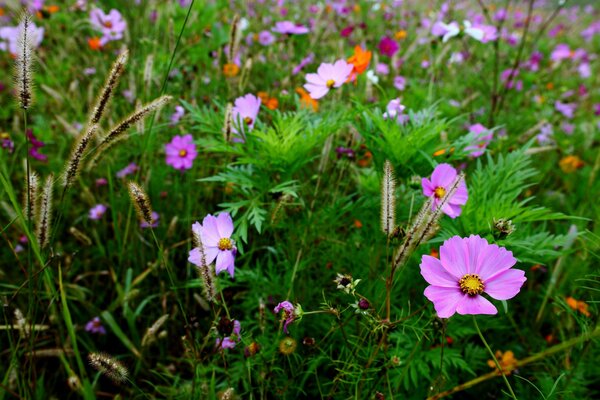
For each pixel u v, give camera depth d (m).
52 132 0.89
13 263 0.70
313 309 0.60
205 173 0.76
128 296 0.60
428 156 0.50
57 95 0.81
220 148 0.54
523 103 1.24
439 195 0.47
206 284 0.40
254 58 1.06
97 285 0.72
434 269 0.38
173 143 0.74
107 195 0.82
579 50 1.82
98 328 0.64
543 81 1.35
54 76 1.01
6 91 1.03
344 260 0.65
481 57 1.42
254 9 1.53
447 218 0.50
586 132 1.04
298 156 0.54
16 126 0.76
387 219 0.39
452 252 0.38
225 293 0.48
